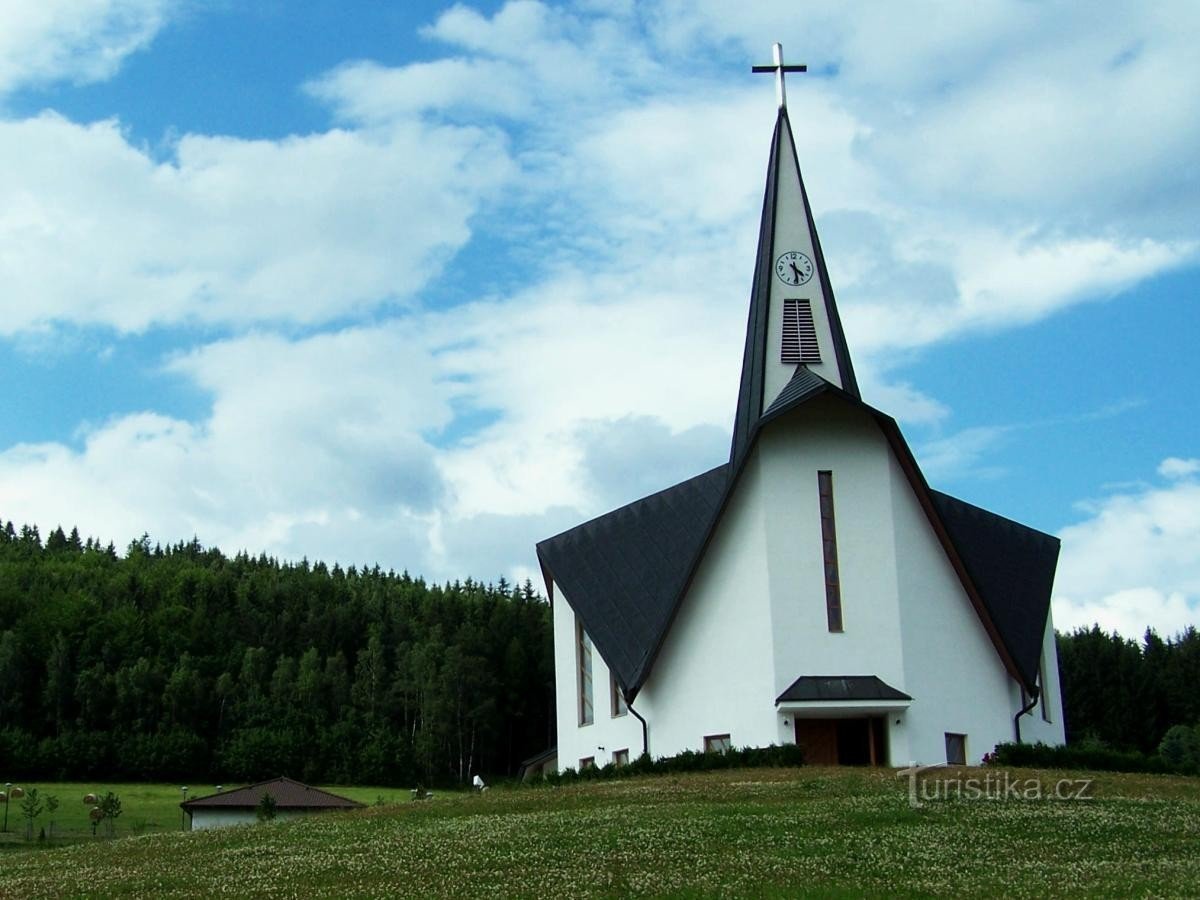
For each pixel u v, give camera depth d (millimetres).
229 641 115188
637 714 40406
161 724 97750
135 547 152500
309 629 117750
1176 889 17922
